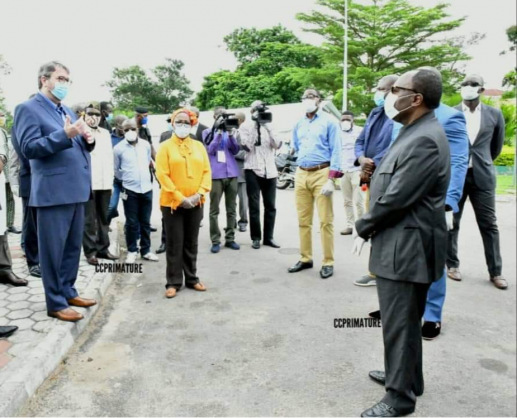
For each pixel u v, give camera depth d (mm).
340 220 8227
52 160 3283
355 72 25844
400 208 2328
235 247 6188
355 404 2666
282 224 7918
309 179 4945
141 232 5605
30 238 4562
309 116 4949
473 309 4094
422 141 2293
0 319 3492
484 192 4602
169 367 3062
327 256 4996
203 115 20016
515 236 7047
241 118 7008
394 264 2402
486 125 4535
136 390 2785
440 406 2658
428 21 25344
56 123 3344
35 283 4328
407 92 2371
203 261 5617
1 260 4207
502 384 2900
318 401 2693
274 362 3137
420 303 2512
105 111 5934
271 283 4785
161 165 4277
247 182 6133
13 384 2580
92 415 2535
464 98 4492
